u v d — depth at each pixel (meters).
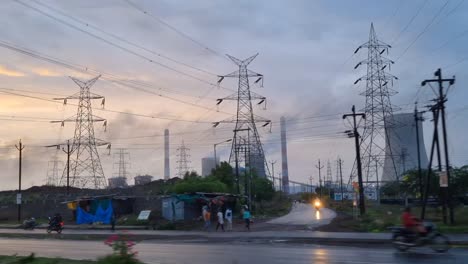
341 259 20.69
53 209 71.75
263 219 61.59
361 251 24.28
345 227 41.12
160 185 86.44
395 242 24.36
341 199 124.69
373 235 32.19
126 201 64.75
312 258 21.27
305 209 103.75
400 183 75.25
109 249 28.28
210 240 34.00
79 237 40.03
